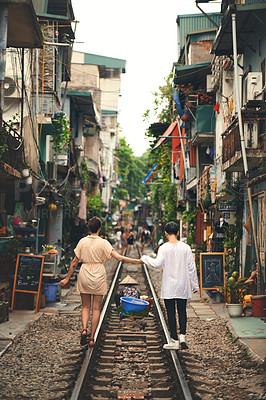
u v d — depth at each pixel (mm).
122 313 10766
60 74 18719
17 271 11734
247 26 12281
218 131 17547
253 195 12359
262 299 10750
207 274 13711
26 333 9430
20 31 9906
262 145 10922
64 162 19688
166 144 30375
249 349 7879
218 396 5941
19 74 14609
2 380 6441
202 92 19906
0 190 12969
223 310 12375
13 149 11164
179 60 27156
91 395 5887
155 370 6941
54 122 17688
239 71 14453
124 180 79750
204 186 18891
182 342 7160
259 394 6000
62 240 22203
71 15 21516
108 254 7582
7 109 14898
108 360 7504
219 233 15305
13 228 13742
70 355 7797
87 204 32812
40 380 6520
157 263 7223
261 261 11672
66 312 11953
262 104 11094
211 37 22875
